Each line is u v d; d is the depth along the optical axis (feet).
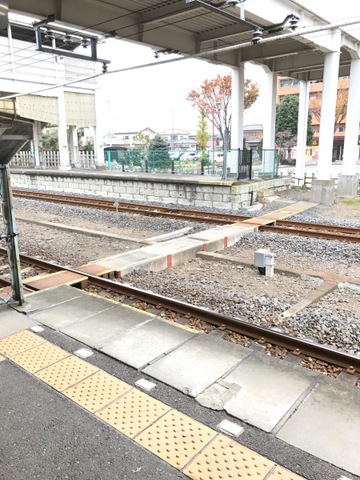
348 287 21.61
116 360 12.94
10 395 11.09
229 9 35.35
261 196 52.06
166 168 68.33
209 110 122.11
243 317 17.42
